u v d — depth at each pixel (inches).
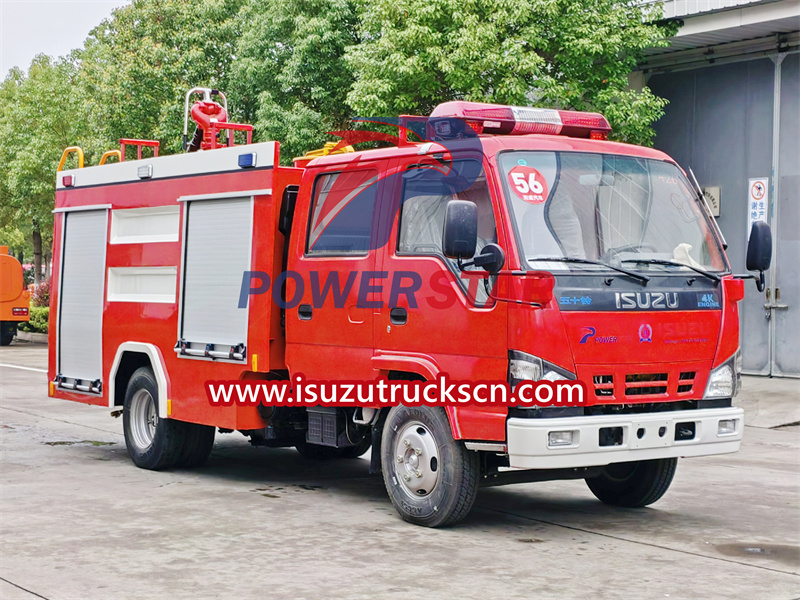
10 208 1598.2
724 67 648.4
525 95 622.2
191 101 984.3
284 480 345.1
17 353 960.3
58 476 346.0
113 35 1051.3
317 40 842.2
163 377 347.6
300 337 301.9
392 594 203.8
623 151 274.8
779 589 210.8
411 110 656.4
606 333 246.1
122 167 375.6
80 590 206.4
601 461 243.9
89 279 391.5
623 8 629.0
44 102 1407.5
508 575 219.5
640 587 211.2
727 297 271.4
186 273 339.9
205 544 247.3
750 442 454.0
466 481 258.4
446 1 615.5
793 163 615.8
